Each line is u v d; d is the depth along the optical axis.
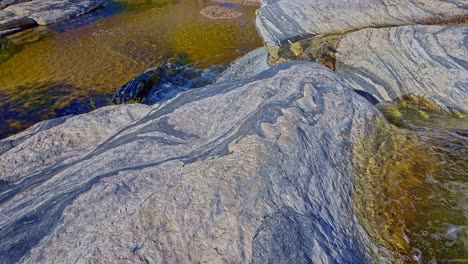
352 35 8.21
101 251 2.43
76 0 19.06
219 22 17.02
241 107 4.43
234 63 11.67
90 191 3.04
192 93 5.26
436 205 3.65
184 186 2.99
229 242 2.56
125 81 10.73
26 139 4.86
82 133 4.68
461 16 8.90
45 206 2.96
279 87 4.72
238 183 3.01
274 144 3.51
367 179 3.79
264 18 11.38
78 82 10.67
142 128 4.41
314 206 3.08
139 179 3.18
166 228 2.63
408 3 9.73
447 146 4.67
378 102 7.04
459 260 3.13
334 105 4.52
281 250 2.57
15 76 11.12
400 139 4.65
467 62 6.41
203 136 4.11
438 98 6.42
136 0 21.48
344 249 2.86
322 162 3.60
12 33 14.92
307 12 10.33
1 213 3.15
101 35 15.02
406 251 3.16
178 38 14.64
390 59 7.34
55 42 14.15
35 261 2.42
